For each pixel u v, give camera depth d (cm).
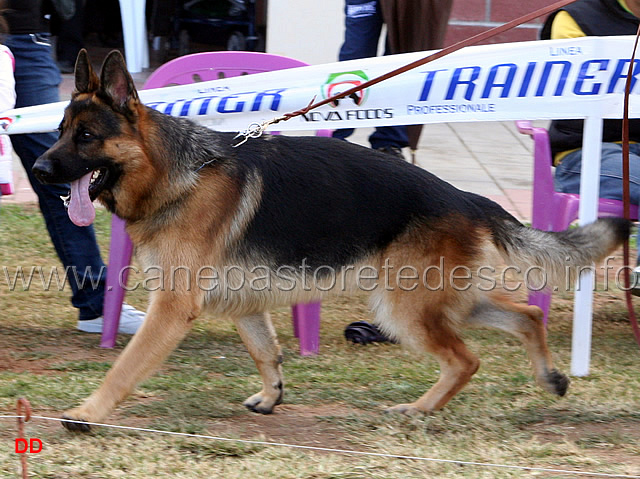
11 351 728
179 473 485
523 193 1244
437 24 924
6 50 712
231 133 614
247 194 580
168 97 732
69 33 1825
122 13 1781
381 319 604
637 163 788
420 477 484
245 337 616
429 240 582
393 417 588
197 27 1988
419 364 724
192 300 568
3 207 1146
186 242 565
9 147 743
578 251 601
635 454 532
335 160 603
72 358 720
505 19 1750
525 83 666
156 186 562
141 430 548
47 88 762
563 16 806
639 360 735
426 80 684
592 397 634
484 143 1562
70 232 760
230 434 562
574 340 680
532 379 676
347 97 701
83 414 540
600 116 653
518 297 883
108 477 479
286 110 714
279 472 486
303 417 602
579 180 796
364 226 586
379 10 985
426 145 1526
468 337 796
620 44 639
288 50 1711
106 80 548
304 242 588
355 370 706
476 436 557
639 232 761
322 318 864
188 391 646
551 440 555
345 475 485
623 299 941
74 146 548
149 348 558
